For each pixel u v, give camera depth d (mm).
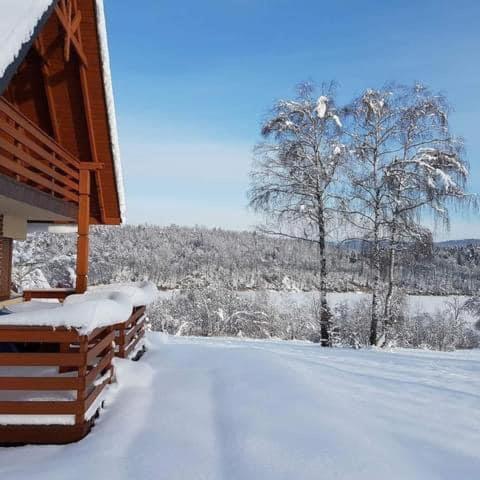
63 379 5062
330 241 18109
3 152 7727
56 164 7738
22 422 5000
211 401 6227
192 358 9125
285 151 17500
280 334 27297
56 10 7363
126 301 6633
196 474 4211
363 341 19375
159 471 4277
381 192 17562
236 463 4312
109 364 6641
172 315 28969
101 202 11125
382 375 8602
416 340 24484
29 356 5020
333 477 3926
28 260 26641
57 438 5035
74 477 4195
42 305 9148
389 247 17703
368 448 4457
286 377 6836
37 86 9391
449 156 16938
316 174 17656
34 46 8516
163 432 5199
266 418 5234
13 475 4266
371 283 18656
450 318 26453
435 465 4164
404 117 17406
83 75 9047
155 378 7480
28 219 11258
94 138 9922
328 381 7176
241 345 13703
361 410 5641
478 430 5156
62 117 9617
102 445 4891
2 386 4984
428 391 7004
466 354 15336
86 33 8852
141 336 9820
